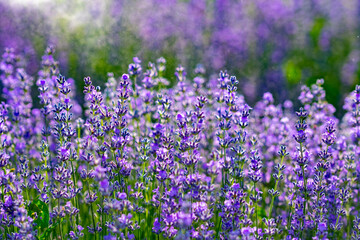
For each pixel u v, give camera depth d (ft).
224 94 16.08
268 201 19.40
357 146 17.84
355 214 17.30
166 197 12.81
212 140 20.12
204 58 40.60
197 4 45.91
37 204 13.89
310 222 14.64
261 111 24.72
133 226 12.84
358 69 40.09
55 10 42.96
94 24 41.91
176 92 20.68
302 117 14.30
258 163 14.26
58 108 14.49
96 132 14.15
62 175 13.73
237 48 42.42
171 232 12.27
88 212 16.69
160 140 14.26
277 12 46.78
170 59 38.99
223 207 13.30
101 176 12.37
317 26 46.11
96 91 14.53
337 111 33.47
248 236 12.12
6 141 16.61
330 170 16.65
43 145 15.61
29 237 11.30
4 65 23.41
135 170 17.81
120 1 44.09
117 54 38.91
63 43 39.42
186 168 13.75
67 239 14.38
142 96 18.70
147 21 43.11
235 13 47.16
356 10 46.68
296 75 39.91
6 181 12.44
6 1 42.14
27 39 40.16
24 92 21.29
